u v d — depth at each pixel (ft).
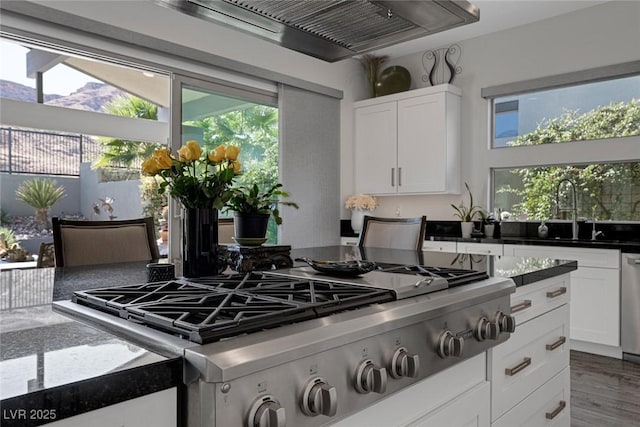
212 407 1.96
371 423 2.97
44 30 9.22
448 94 14.05
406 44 15.05
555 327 5.81
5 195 21.95
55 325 2.55
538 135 13.39
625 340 10.18
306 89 14.37
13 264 15.24
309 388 2.33
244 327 2.34
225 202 4.21
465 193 14.49
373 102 15.67
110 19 10.09
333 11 4.99
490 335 3.92
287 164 13.82
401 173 14.88
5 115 10.14
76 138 23.88
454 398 3.85
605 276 10.39
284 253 4.83
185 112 11.76
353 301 3.02
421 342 3.22
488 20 13.12
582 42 12.37
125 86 15.78
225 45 12.35
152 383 1.90
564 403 6.00
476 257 6.46
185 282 3.71
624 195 11.87
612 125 12.10
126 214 21.95
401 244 8.39
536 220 13.37
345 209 16.03
